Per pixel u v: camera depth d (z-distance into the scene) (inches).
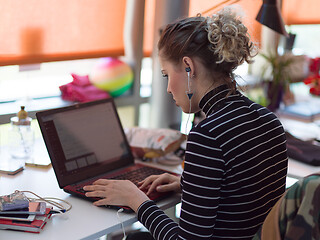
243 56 50.1
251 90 110.6
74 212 56.1
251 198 48.9
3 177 65.6
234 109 49.1
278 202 43.7
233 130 47.4
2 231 50.9
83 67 104.2
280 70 105.2
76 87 97.7
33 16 87.4
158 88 100.7
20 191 56.0
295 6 143.0
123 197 56.2
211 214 47.1
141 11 103.7
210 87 49.8
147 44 110.7
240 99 50.7
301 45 154.2
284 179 54.4
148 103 113.0
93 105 70.1
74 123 66.5
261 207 50.4
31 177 66.3
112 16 99.3
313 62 111.3
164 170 69.7
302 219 41.0
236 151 47.1
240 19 53.3
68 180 62.4
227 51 47.4
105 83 102.7
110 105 72.5
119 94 106.0
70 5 92.4
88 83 100.2
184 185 47.6
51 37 91.2
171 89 51.5
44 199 58.2
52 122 64.0
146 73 119.6
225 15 50.0
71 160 63.9
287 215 42.3
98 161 67.1
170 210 100.9
